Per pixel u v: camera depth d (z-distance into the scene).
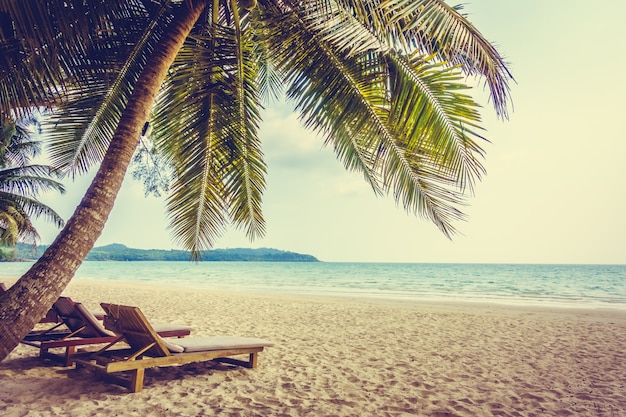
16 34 2.95
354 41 3.69
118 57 4.67
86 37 3.38
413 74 4.05
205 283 34.56
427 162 4.27
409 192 4.39
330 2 3.90
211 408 3.48
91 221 3.03
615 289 30.59
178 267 95.62
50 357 4.74
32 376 4.12
